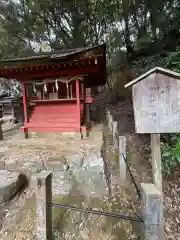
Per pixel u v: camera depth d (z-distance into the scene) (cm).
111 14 1036
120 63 1245
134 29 1112
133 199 297
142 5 918
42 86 576
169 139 325
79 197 303
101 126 683
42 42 1202
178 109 179
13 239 225
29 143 461
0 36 981
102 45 434
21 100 952
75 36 1134
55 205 199
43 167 347
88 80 697
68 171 342
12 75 522
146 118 185
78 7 1015
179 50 380
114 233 233
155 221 149
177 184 337
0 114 1034
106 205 284
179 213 281
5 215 265
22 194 313
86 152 374
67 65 450
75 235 230
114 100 1300
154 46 755
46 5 963
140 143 546
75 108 540
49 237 203
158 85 180
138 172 394
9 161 357
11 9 982
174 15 562
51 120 545
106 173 349
